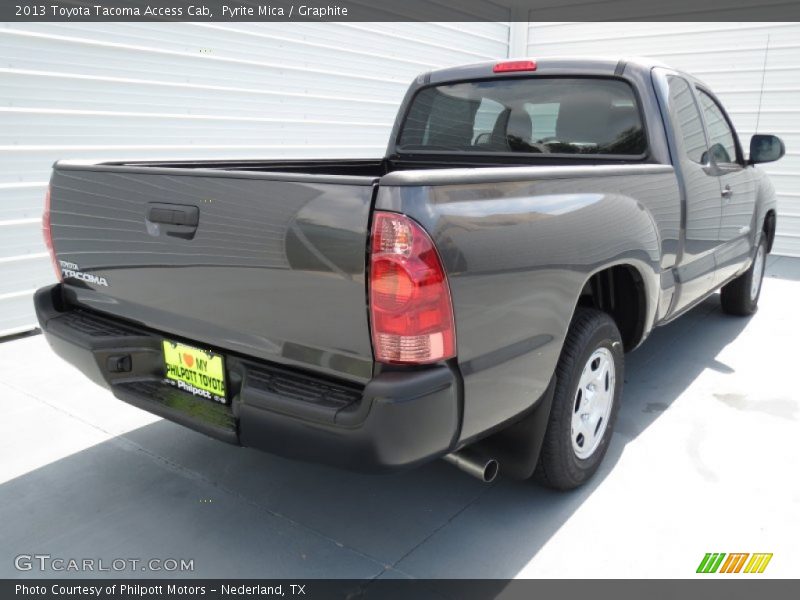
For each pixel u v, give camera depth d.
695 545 2.42
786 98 8.20
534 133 3.53
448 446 1.95
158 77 5.29
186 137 5.59
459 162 3.83
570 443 2.56
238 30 5.82
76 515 2.57
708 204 3.69
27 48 4.47
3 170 4.48
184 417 2.20
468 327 1.92
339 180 1.81
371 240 1.75
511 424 2.31
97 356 2.44
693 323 5.23
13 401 3.60
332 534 2.47
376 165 4.19
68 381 3.88
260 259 1.98
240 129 6.02
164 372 2.43
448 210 1.84
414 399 1.78
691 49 8.70
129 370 2.49
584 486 2.79
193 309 2.22
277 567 2.28
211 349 2.23
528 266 2.12
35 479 2.82
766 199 5.00
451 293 1.84
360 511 2.61
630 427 3.34
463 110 3.79
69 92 4.74
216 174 2.04
